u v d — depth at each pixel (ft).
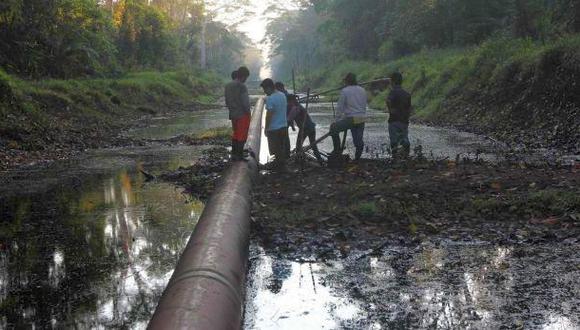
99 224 23.61
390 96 33.19
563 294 14.87
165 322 11.14
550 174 27.61
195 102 125.29
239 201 21.20
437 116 66.59
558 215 21.63
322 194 26.27
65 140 50.88
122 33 135.33
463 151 40.32
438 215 22.47
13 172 36.83
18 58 78.33
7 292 16.40
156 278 17.30
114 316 14.64
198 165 36.78
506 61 59.93
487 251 18.45
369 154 39.96
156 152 46.11
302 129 34.83
